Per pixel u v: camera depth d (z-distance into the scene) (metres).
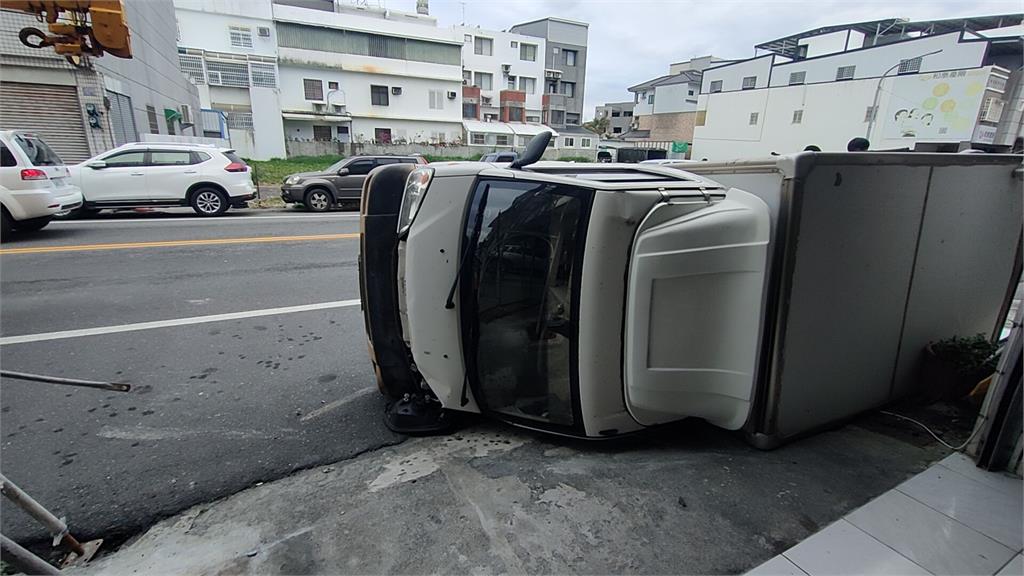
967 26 33.81
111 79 11.98
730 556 1.74
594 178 2.22
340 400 3.03
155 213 11.06
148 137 12.80
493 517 1.94
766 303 2.16
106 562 1.79
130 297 4.97
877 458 2.32
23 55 10.23
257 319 4.47
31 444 2.52
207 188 10.50
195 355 3.68
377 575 1.67
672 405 2.31
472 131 37.59
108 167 9.68
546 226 2.16
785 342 2.18
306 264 6.44
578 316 2.13
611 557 1.73
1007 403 2.13
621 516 1.93
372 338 2.68
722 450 2.39
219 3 28.14
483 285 2.31
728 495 2.06
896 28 35.62
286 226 9.37
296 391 3.14
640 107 49.72
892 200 2.35
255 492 2.16
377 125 34.41
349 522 1.94
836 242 2.20
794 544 1.79
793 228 2.03
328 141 31.84
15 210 7.12
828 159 2.05
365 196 2.54
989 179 2.79
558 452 2.40
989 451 2.20
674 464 2.28
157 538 1.89
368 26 32.16
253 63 28.66
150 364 3.51
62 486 2.20
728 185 2.33
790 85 29.84
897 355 2.73
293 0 35.62
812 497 2.04
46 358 3.57
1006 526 1.87
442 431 2.61
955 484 2.12
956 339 2.87
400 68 33.75
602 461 2.31
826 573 1.66
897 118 24.92
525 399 2.43
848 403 2.58
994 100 22.81
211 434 2.64
